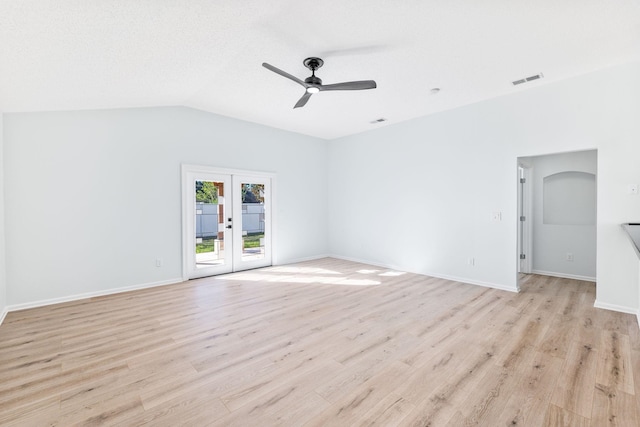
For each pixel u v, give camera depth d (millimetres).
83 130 3799
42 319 3094
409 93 3990
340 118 5156
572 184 4766
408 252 5289
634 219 3148
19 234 3404
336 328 2848
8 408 1725
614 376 2006
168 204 4496
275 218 5871
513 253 4027
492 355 2309
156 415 1666
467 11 2273
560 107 3586
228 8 2127
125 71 2871
